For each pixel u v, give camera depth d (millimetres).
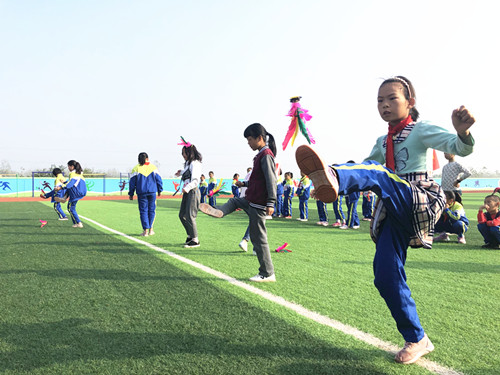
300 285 3666
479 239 7258
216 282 3742
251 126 3916
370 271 4320
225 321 2648
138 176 7211
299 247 6133
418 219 1988
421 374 1914
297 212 14820
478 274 4258
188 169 5879
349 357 2098
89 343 2277
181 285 3619
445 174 7262
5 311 2867
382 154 2418
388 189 1938
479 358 2113
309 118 3059
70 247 5879
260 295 3295
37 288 3512
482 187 50219
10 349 2193
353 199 8914
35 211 14219
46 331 2467
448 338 2406
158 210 14633
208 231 8195
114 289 3477
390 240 2076
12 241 6512
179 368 1958
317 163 1681
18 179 30312
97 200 25172
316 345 2254
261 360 2051
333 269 4426
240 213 13625
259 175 3811
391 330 2504
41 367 1972
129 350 2180
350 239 7105
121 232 7863
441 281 3932
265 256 3801
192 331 2463
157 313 2816
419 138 2113
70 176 8750
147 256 5133
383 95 2213
